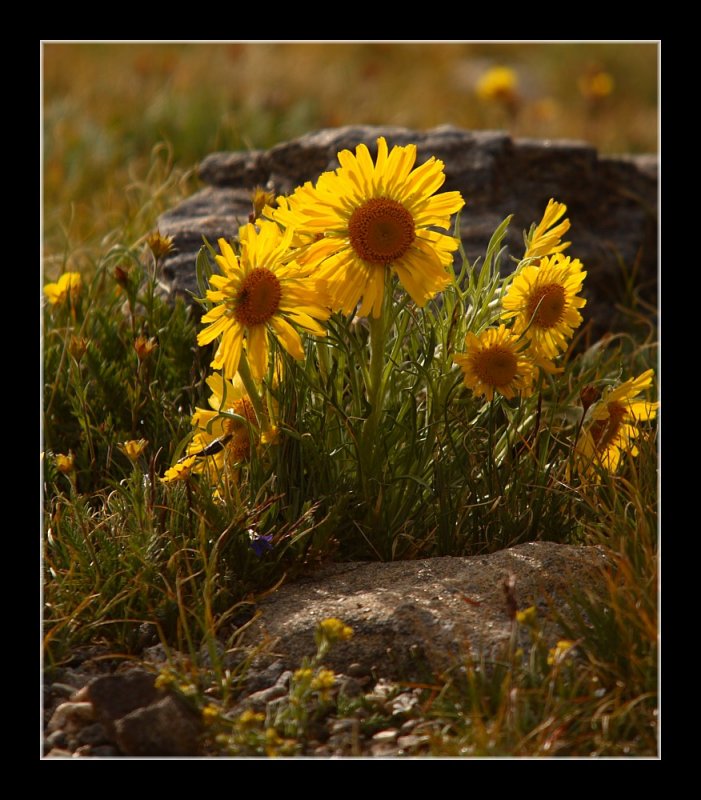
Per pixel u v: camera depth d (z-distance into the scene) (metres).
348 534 3.50
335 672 2.99
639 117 11.73
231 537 3.32
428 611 3.08
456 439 3.64
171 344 4.46
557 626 3.03
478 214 5.50
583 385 3.82
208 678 2.96
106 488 3.89
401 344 3.62
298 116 9.38
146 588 3.21
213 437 3.54
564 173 5.86
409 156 3.18
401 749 2.72
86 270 5.59
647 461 3.67
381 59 14.21
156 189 6.48
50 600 3.21
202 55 11.84
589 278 5.59
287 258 3.21
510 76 10.11
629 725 2.73
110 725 2.74
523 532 3.55
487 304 3.60
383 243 3.16
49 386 4.35
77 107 9.07
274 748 2.67
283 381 3.45
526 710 2.72
